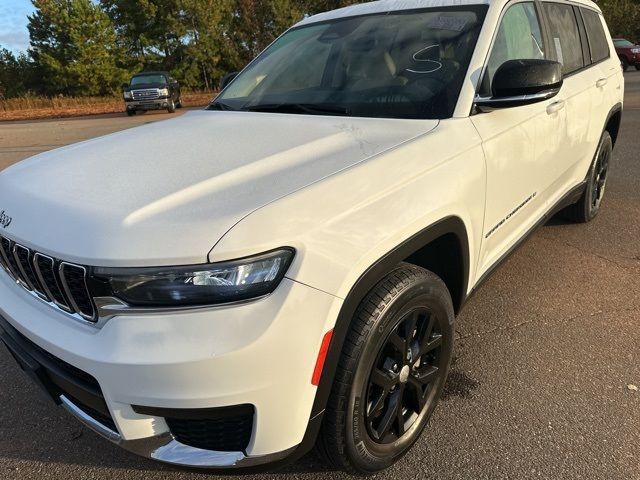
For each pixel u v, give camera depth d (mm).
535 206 3109
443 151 2074
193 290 1441
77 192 1768
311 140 2082
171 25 38656
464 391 2533
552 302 3340
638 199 5289
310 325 1529
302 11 39281
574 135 3398
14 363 2920
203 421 1596
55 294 1668
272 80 3039
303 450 1695
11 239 1771
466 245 2227
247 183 1706
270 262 1472
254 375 1477
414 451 2182
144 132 2541
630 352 2789
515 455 2135
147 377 1456
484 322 3137
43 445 2307
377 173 1809
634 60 24031
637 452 2115
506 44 2709
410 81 2516
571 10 3764
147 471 2154
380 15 3021
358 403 1775
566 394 2484
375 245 1686
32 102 32344
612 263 3863
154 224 1509
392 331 1824
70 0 39531
